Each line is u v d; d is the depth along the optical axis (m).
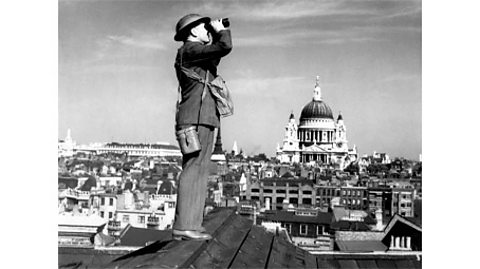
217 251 7.86
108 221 46.16
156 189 48.28
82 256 15.71
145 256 6.93
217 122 7.43
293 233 47.00
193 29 7.44
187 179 7.42
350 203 49.72
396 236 40.38
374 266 18.06
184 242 7.34
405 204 48.25
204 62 7.35
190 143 7.26
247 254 8.44
